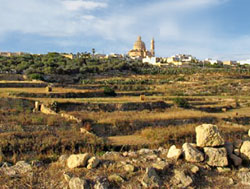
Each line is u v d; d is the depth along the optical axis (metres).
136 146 21.39
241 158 12.96
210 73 118.38
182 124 32.78
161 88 83.88
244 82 95.38
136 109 44.38
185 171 11.20
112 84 86.00
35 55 153.12
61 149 18.23
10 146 16.98
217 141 12.78
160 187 10.22
